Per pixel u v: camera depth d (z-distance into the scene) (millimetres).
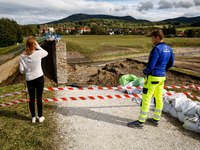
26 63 3016
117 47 67750
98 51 56594
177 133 3436
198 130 3398
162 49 3062
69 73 24781
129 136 3295
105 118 4039
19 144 2887
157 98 3555
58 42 15766
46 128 3441
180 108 3938
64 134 3283
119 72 14758
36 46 3076
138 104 4996
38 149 2799
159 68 3178
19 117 3854
